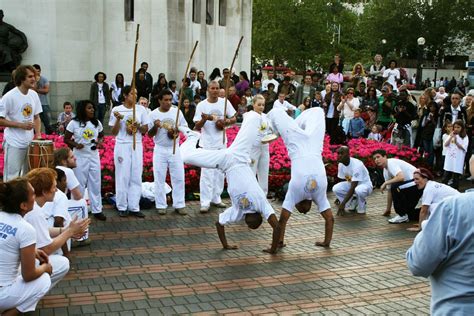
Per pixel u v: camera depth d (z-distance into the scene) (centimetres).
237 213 734
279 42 4772
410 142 1404
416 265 315
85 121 843
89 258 715
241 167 728
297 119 800
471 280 303
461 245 299
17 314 497
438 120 1337
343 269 701
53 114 1789
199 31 2275
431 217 310
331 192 1136
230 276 666
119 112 881
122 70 1945
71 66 1820
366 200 1088
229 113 955
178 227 864
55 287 618
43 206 610
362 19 5509
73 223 555
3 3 1747
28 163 735
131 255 731
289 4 4772
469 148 1282
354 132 1468
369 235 857
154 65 1962
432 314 320
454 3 4822
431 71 5009
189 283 640
